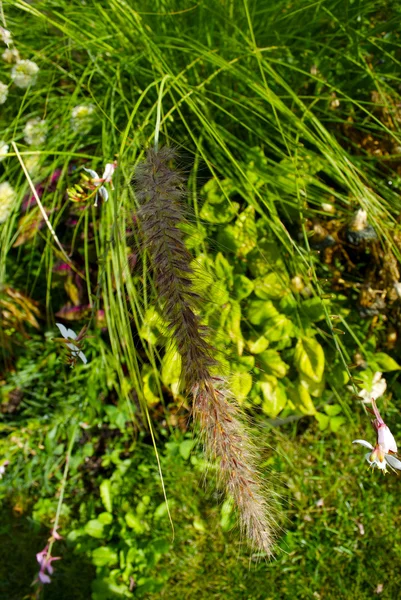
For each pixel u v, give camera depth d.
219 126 0.52
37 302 0.57
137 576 0.48
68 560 0.51
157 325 0.30
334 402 0.53
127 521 0.49
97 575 0.48
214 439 0.26
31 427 0.54
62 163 0.53
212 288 0.32
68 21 0.49
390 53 0.56
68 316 0.52
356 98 0.57
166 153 0.27
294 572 0.49
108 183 0.40
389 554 0.49
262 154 0.50
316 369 0.46
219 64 0.47
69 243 0.54
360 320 0.52
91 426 0.53
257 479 0.27
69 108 0.50
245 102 0.53
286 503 0.50
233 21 0.52
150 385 0.50
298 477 0.51
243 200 0.55
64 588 0.50
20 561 0.51
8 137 0.53
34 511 0.52
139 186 0.27
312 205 0.53
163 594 0.48
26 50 0.53
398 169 0.53
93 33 0.53
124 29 0.52
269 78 0.54
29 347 0.57
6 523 0.53
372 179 0.50
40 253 0.59
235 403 0.28
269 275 0.48
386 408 0.53
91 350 0.53
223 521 0.49
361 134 0.55
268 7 0.55
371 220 0.45
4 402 0.57
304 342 0.47
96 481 0.54
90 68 0.55
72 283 0.53
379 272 0.50
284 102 0.55
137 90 0.53
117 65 0.51
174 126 0.53
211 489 0.51
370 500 0.51
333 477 0.52
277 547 0.41
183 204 0.28
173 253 0.25
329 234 0.50
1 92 0.49
